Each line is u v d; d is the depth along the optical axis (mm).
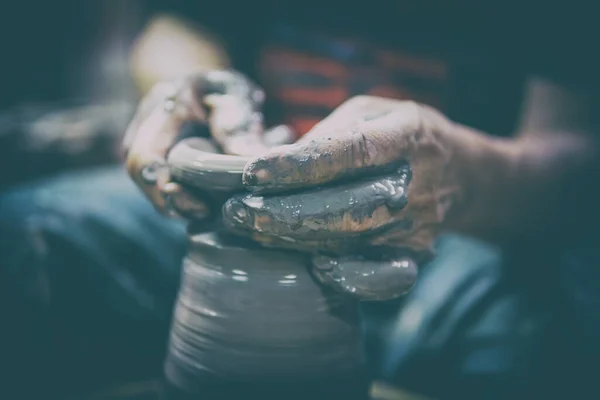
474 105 1214
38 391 986
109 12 1791
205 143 665
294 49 1289
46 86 2023
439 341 1029
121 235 1036
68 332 1025
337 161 518
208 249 592
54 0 1888
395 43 1204
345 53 1244
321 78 1282
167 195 606
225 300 583
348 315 612
